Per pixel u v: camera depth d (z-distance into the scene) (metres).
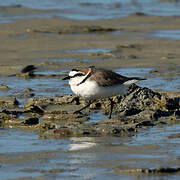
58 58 22.17
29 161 10.11
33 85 17.73
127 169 9.50
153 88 16.89
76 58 22.12
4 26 30.02
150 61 21.42
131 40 26.34
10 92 16.73
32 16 33.69
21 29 29.17
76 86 13.41
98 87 13.16
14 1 39.94
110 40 26.41
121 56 22.47
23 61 21.48
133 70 19.75
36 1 40.50
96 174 9.32
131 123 12.98
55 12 35.59
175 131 12.38
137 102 14.62
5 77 19.00
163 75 18.91
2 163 10.01
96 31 29.14
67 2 40.53
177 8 38.19
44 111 14.48
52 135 11.98
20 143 11.41
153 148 10.90
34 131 12.48
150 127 12.73
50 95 16.27
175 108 14.59
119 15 34.81
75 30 29.14
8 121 13.27
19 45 25.06
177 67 20.25
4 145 11.26
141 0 42.16
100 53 22.94
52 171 9.51
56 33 28.31
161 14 35.31
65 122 13.27
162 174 9.32
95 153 10.55
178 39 26.55
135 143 11.29
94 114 14.27
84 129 12.19
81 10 36.84
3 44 25.20
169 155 10.38
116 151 10.68
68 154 10.51
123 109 14.48
